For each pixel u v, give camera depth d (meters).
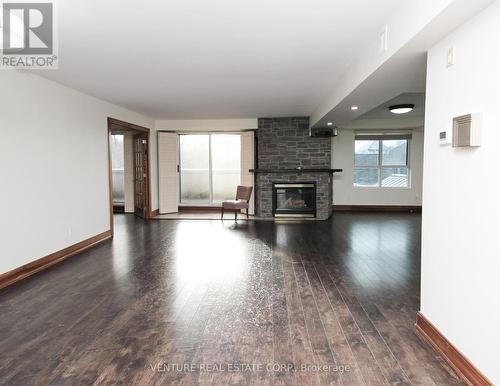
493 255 1.83
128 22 2.72
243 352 2.40
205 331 2.70
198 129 8.67
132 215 8.78
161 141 8.70
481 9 1.87
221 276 4.00
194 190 9.67
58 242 4.69
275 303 3.23
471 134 1.92
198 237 6.14
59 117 4.72
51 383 2.07
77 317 2.96
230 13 2.58
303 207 8.41
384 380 2.08
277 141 8.47
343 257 4.81
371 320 2.88
